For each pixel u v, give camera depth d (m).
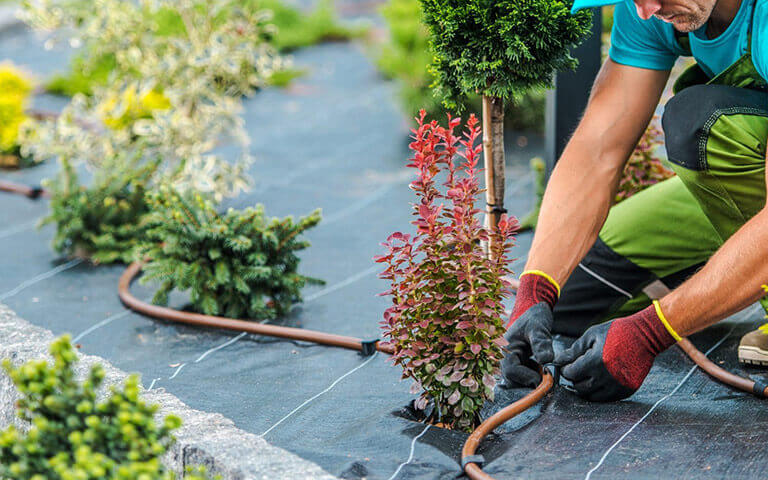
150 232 3.75
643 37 2.91
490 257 3.34
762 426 2.58
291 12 9.97
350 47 9.56
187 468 2.12
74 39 5.34
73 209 4.37
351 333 3.60
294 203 5.27
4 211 5.16
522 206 4.95
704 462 2.40
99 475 1.85
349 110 7.21
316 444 2.64
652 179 3.72
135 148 5.32
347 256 4.47
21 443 2.01
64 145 5.14
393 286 2.65
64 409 2.02
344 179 5.66
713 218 2.99
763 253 2.48
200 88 5.34
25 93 6.18
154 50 5.50
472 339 2.58
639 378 2.73
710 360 3.12
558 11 2.89
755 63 2.67
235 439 2.41
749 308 3.50
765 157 2.71
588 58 3.91
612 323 2.78
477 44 2.98
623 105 2.96
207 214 3.73
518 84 3.05
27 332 3.12
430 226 2.57
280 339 3.50
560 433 2.62
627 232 3.28
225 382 3.14
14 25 10.59
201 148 5.21
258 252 3.70
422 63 6.24
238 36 5.36
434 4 3.01
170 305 3.93
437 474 2.39
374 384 3.06
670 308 2.67
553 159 4.01
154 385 3.13
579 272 3.36
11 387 2.83
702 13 2.63
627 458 2.45
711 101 2.76
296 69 8.54
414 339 2.67
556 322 3.41
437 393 2.70
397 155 6.06
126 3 5.32
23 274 4.30
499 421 2.63
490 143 3.24
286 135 6.62
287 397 3.00
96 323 3.73
